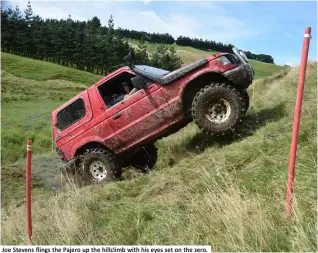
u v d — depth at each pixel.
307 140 5.68
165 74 7.71
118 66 8.02
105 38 126.75
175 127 7.61
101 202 6.29
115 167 7.77
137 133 7.55
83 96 7.99
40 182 9.63
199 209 4.77
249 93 11.91
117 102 7.83
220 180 5.42
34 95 50.41
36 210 6.84
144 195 6.08
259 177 5.17
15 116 31.80
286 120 7.03
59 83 74.62
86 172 7.92
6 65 94.12
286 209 4.02
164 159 8.75
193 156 7.26
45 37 126.69
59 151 8.30
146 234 4.85
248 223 4.02
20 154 17.25
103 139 7.78
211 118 7.04
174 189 5.98
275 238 3.80
